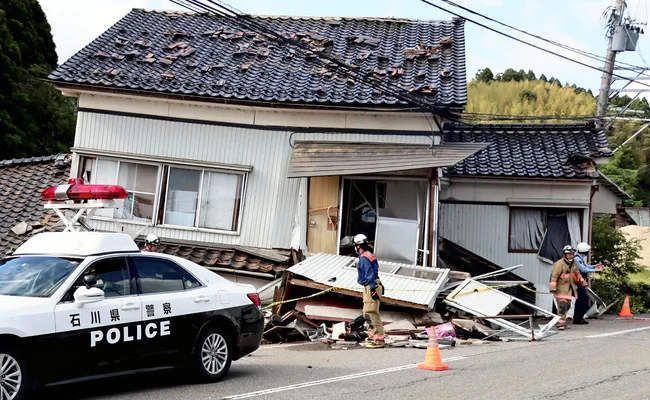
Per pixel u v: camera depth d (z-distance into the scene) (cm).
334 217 1753
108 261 852
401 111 1705
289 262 1698
